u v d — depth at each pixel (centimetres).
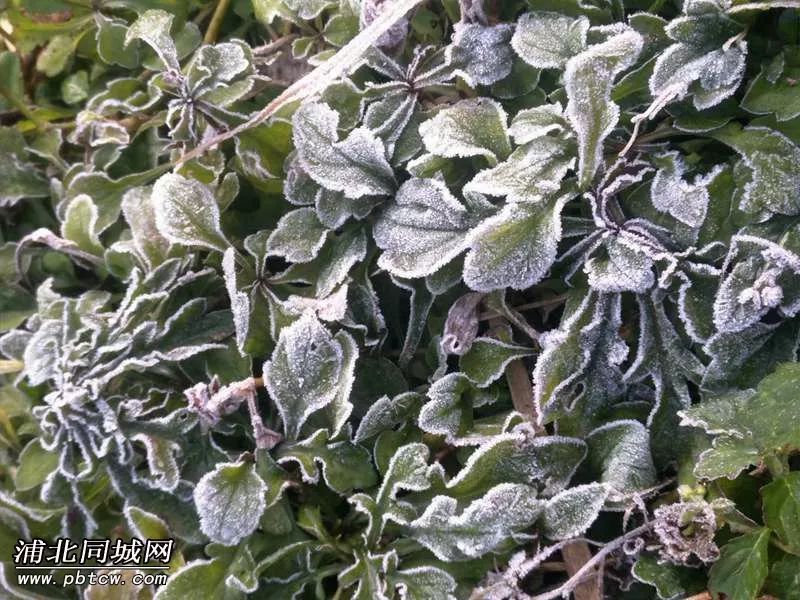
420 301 27
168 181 27
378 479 26
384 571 25
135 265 29
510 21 28
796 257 23
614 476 24
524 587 26
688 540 23
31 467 27
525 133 25
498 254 24
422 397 27
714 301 24
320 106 27
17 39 33
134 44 32
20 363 29
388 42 28
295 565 26
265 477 25
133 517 25
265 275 28
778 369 23
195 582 24
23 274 31
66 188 32
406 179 28
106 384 27
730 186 25
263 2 30
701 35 25
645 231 25
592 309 25
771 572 23
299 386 25
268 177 29
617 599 26
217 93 29
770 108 24
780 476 23
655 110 24
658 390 25
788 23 24
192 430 27
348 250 27
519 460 25
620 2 27
